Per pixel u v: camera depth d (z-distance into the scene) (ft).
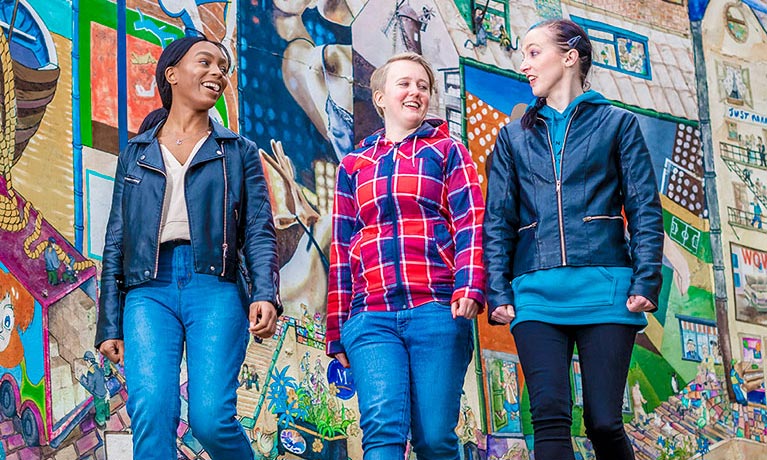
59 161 19.92
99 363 19.76
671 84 31.42
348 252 16.72
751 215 32.01
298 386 22.58
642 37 31.19
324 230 24.00
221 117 22.80
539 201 16.58
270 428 21.90
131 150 15.93
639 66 30.89
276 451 21.90
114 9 21.33
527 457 25.88
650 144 30.50
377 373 15.65
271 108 23.67
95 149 20.54
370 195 16.26
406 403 15.70
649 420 28.22
